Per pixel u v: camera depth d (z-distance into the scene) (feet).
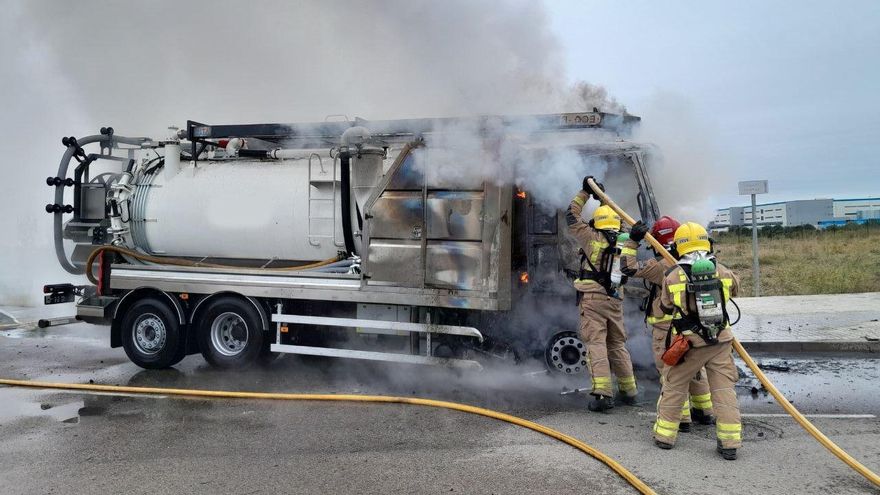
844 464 14.39
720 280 14.83
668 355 14.89
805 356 27.27
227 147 26.03
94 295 26.91
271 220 24.77
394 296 21.38
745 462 14.56
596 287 18.76
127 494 13.02
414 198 21.11
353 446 15.81
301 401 20.18
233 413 18.93
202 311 24.89
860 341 28.17
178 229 26.03
